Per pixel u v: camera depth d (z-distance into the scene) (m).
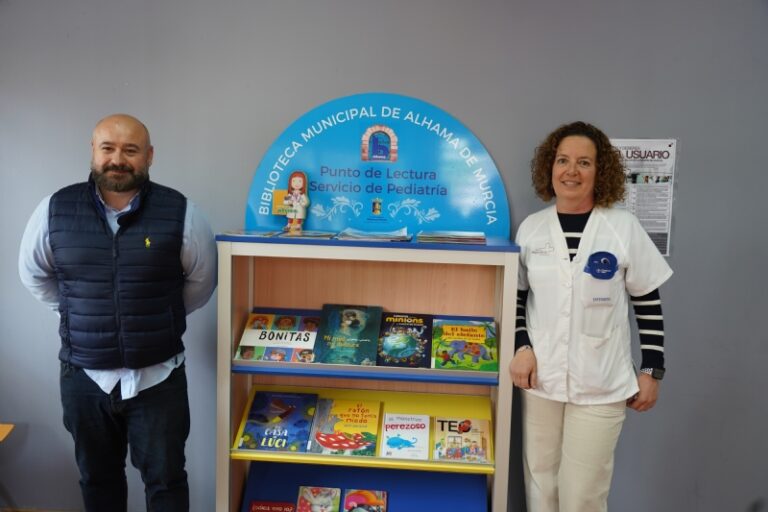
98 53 2.31
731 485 2.35
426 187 2.28
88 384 1.91
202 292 2.07
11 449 2.46
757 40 2.18
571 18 2.21
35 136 2.35
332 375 2.05
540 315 1.96
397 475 2.30
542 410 1.99
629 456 2.36
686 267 2.27
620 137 2.24
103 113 2.33
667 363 2.31
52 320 2.42
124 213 1.84
